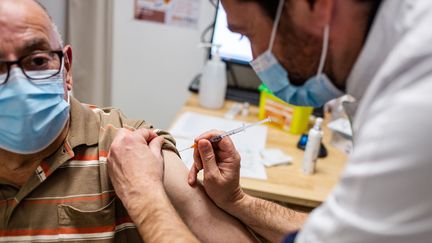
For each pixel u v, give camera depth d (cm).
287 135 126
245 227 82
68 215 74
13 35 66
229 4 56
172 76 163
